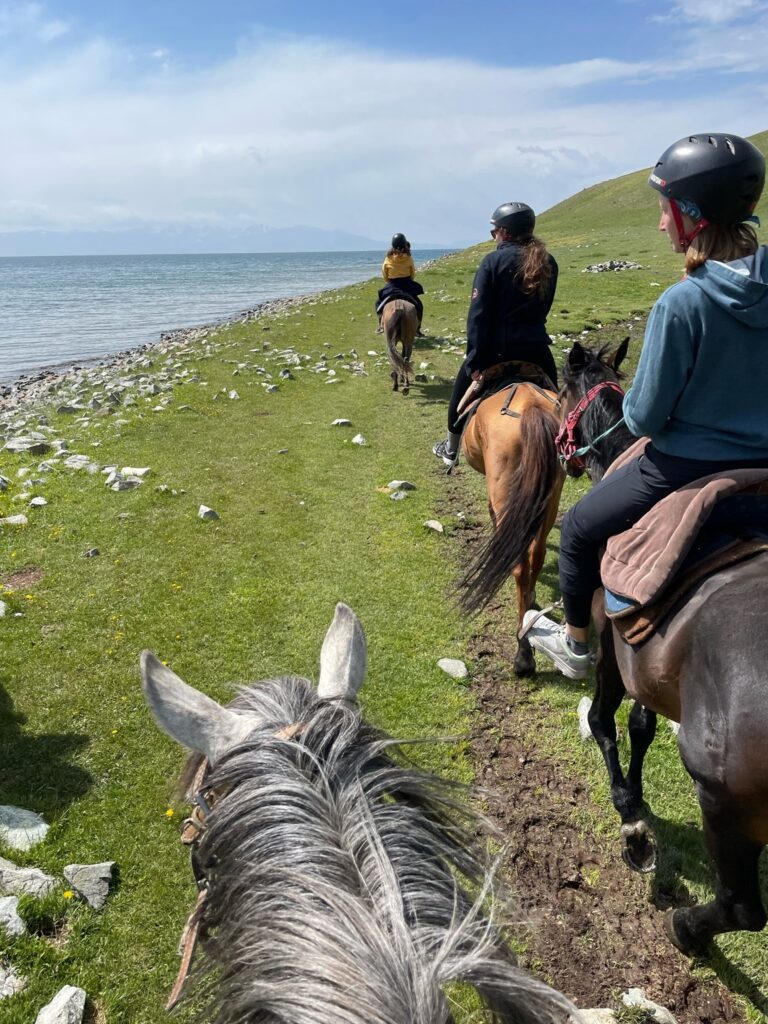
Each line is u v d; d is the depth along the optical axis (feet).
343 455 33.94
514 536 15.23
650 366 9.04
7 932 10.98
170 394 43.73
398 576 22.68
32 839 12.95
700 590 8.91
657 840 13.14
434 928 5.17
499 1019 5.54
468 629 19.88
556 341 55.11
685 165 8.59
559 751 15.38
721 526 9.26
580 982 10.72
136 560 23.38
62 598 21.09
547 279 18.24
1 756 15.12
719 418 9.09
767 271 8.48
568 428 13.58
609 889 12.28
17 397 55.06
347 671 7.32
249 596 21.33
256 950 4.91
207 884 6.75
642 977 10.80
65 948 11.02
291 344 61.67
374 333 66.59
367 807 5.77
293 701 7.00
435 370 51.37
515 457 17.04
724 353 8.73
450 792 7.04
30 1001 10.19
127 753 15.34
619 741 15.53
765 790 7.49
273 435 36.65
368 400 43.75
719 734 7.91
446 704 16.79
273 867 5.35
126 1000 10.32
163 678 6.73
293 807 5.76
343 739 6.38
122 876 12.36
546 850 13.01
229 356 56.54
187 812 13.71
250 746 6.36
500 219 18.74
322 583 22.17
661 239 135.13
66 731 15.92
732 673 7.88
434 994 4.50
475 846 6.43
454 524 26.55
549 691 17.30
